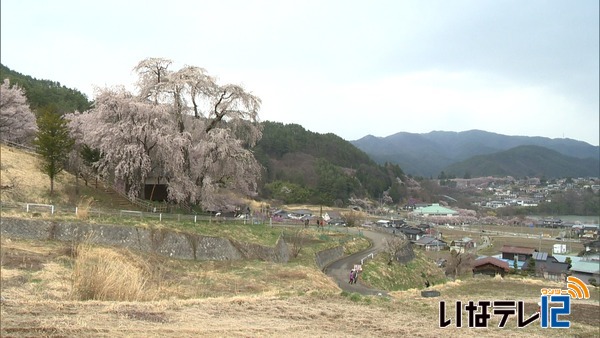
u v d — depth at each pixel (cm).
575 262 5631
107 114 3072
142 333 704
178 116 3269
